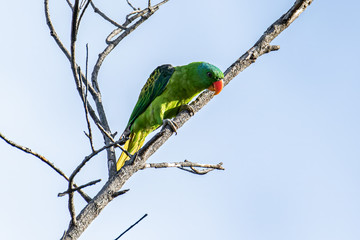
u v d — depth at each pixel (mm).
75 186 7379
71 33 6973
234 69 11961
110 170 9547
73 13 6754
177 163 9836
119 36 11930
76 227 7703
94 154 7078
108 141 10117
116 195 8273
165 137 10891
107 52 11758
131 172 8828
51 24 10086
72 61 7246
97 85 11391
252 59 12141
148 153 9547
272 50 12391
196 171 10352
